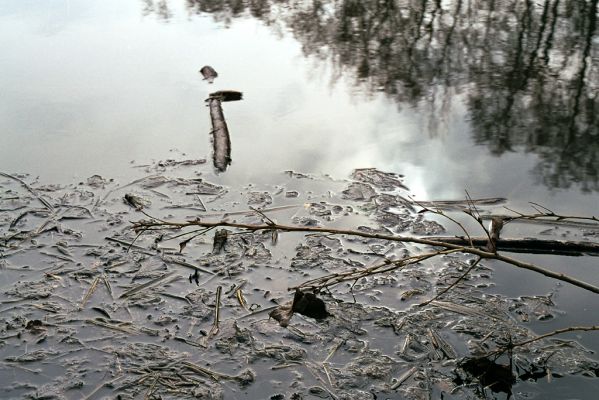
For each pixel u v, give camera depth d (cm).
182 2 1228
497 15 1127
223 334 361
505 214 492
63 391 321
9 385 325
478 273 417
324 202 512
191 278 412
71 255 436
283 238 457
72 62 873
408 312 379
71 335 361
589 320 371
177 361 341
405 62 896
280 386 323
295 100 750
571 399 313
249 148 615
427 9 1176
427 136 649
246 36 1015
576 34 1011
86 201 509
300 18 1120
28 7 1170
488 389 320
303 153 606
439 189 536
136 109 711
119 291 399
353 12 1159
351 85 805
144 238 456
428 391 319
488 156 603
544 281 408
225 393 319
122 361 341
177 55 911
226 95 748
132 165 575
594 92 775
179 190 529
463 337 357
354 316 375
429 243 378
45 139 630
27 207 497
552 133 659
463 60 904
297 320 373
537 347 348
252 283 407
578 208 503
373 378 328
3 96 745
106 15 1125
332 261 431
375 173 562
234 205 507
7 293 396
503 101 750
